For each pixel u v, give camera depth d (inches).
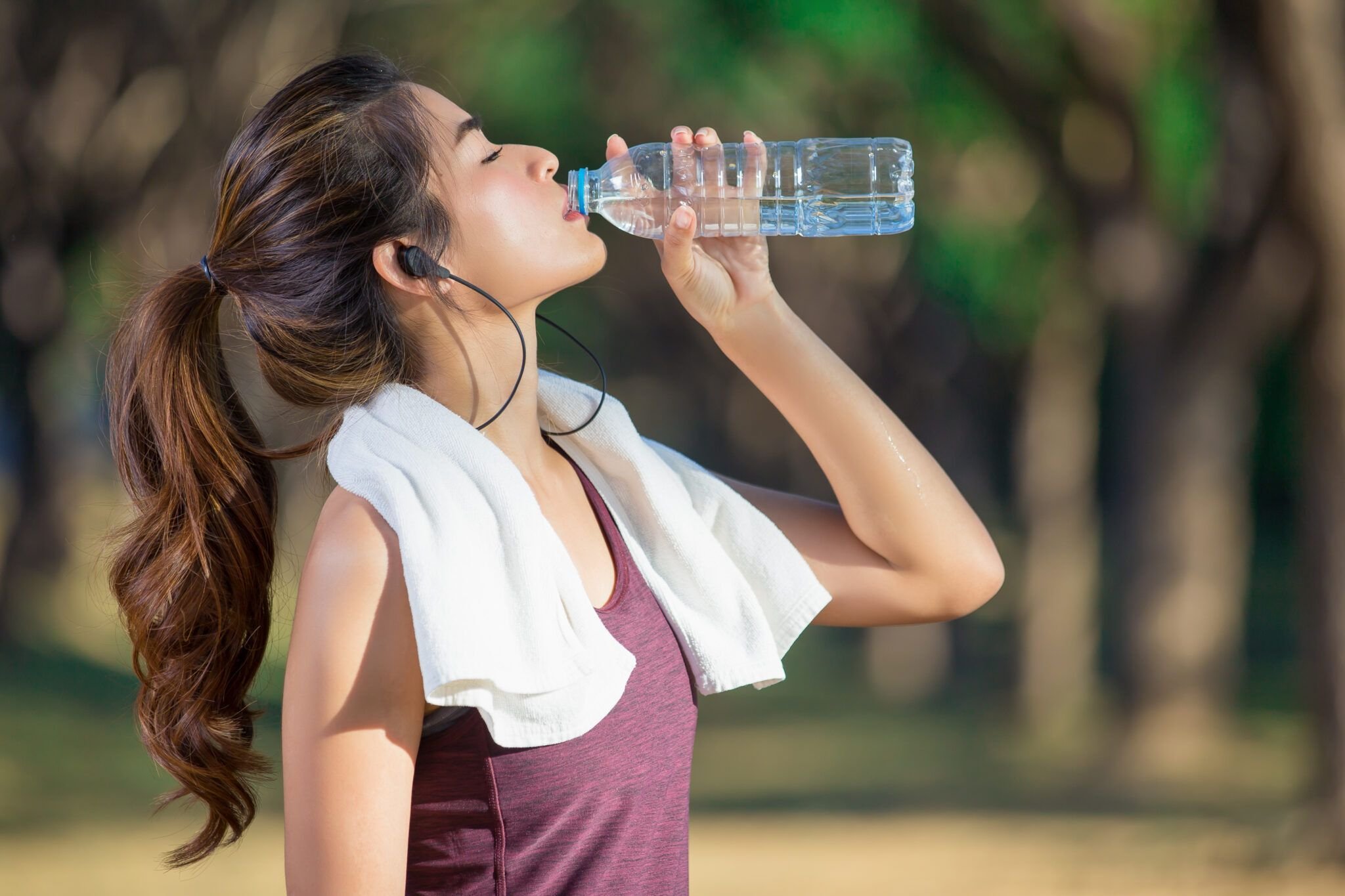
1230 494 1069.1
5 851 761.0
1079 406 1376.7
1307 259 733.9
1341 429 732.0
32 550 1375.5
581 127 1262.3
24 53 1023.6
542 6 1181.7
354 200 170.4
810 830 850.8
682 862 172.4
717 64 1123.9
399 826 148.2
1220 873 702.5
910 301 1595.7
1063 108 995.3
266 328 171.9
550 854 157.6
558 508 178.1
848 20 1010.7
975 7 949.2
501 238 173.5
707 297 191.3
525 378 179.0
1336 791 719.1
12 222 1072.8
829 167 229.8
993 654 1795.0
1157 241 1024.2
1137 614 1077.8
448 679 143.6
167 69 1010.1
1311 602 741.3
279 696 553.6
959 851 774.5
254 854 740.7
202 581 171.0
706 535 183.6
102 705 1180.5
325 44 1016.2
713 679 175.3
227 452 171.8
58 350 1235.2
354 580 150.6
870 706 1501.0
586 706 155.6
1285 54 712.4
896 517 191.6
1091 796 957.2
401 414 164.1
